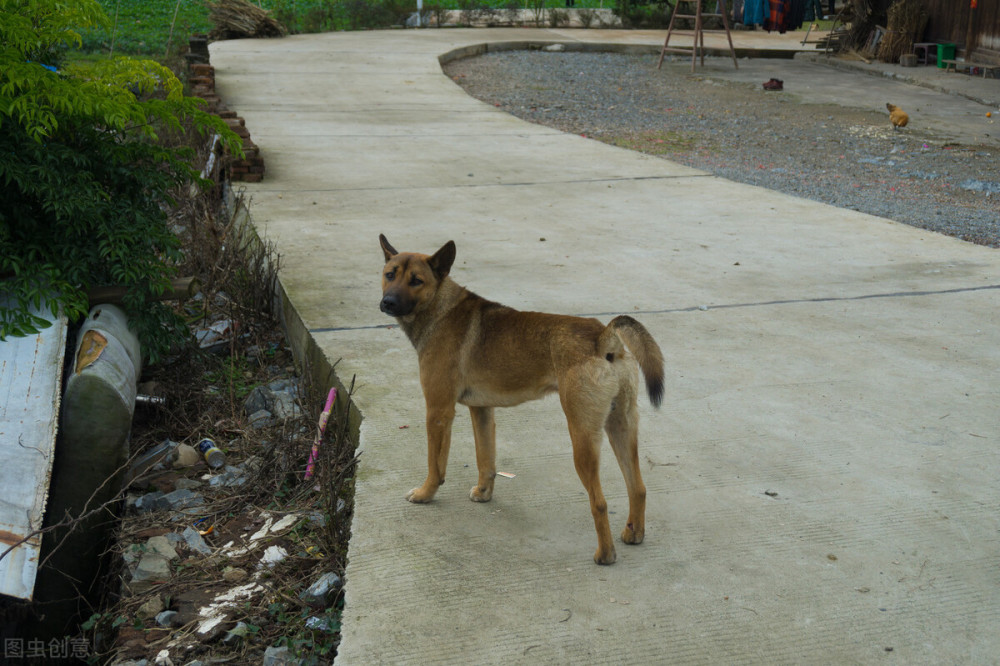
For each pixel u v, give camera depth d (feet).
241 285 24.13
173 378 19.92
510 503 13.80
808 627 10.93
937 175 43.80
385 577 11.91
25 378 15.61
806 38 90.07
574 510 13.61
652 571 12.03
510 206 33.14
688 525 13.16
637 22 103.24
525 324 12.75
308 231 29.17
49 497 15.28
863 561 12.29
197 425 18.62
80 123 18.13
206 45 60.18
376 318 21.50
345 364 18.72
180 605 12.82
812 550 12.54
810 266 26.32
